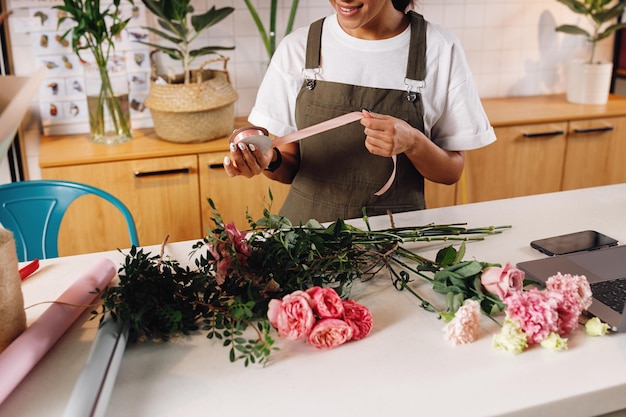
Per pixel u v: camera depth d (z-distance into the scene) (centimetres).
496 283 126
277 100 207
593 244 162
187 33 297
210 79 301
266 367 117
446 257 140
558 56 385
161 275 128
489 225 177
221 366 117
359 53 196
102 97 289
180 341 125
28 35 302
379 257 150
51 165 273
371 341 124
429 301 138
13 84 110
